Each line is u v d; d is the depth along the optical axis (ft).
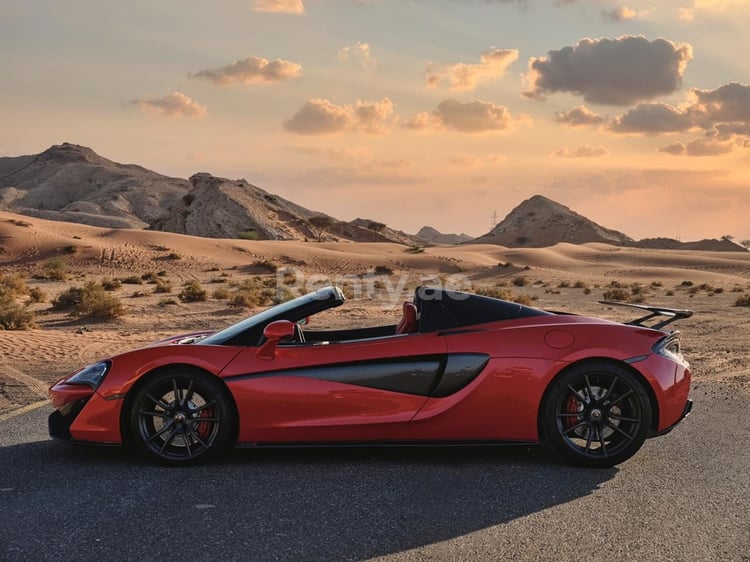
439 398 15.31
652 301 102.47
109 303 62.49
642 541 11.10
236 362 15.19
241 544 10.93
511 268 247.70
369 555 10.53
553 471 15.01
